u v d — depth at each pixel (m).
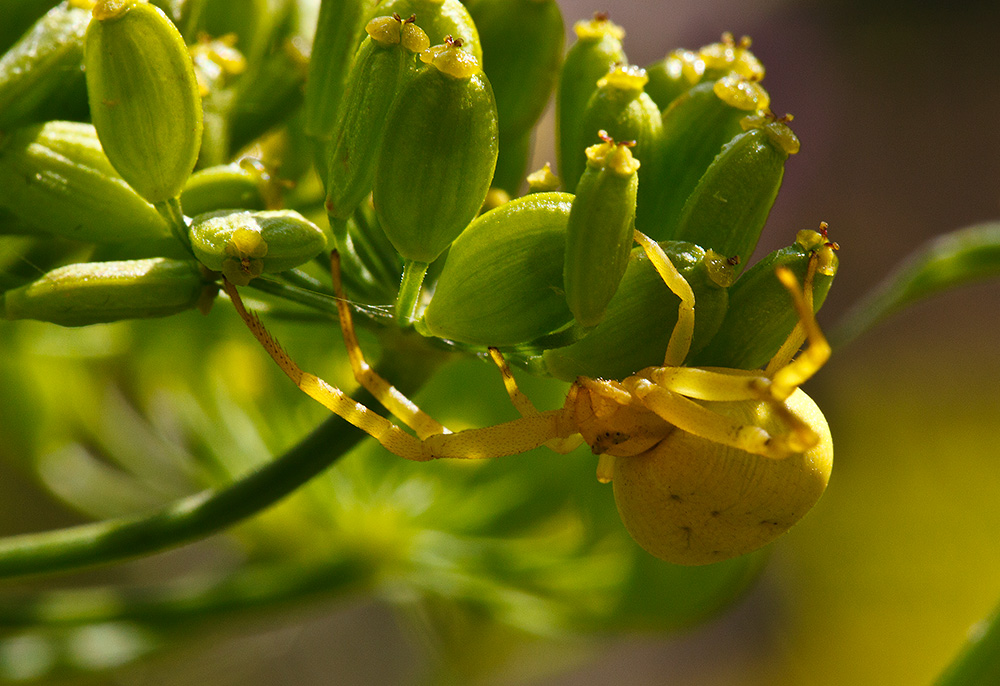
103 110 0.08
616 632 0.11
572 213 0.08
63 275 0.09
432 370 0.09
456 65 0.08
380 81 0.08
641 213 0.09
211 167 0.09
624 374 0.09
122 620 0.11
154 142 0.08
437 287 0.08
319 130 0.09
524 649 0.12
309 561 0.11
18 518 0.18
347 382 0.11
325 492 0.11
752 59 0.09
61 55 0.09
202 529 0.09
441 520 0.11
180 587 0.11
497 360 0.09
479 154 0.08
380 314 0.09
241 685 0.20
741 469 0.08
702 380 0.08
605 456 0.09
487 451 0.09
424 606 0.12
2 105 0.09
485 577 0.11
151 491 0.11
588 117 0.09
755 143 0.08
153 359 0.11
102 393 0.11
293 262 0.09
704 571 0.11
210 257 0.08
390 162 0.08
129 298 0.09
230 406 0.11
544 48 0.09
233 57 0.09
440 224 0.08
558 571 0.11
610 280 0.08
